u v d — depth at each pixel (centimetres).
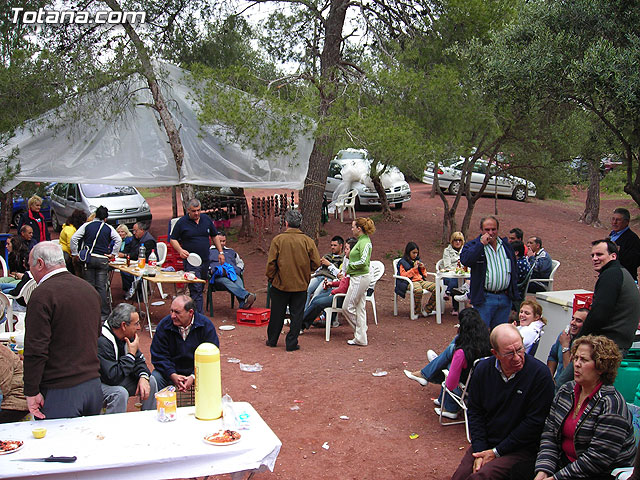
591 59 693
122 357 506
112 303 1070
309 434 548
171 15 1154
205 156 1161
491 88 838
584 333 473
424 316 1036
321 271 969
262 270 1378
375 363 762
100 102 1095
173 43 1193
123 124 1155
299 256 798
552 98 794
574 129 1333
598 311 461
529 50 768
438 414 597
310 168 1288
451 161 1265
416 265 1054
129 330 507
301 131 996
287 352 805
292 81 1126
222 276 993
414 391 661
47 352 385
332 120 971
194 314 535
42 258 400
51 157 1120
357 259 831
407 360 778
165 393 385
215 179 1165
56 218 1869
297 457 502
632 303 467
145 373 504
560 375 491
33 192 1492
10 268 1027
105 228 919
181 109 1151
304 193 1291
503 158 1628
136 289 981
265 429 369
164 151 1191
